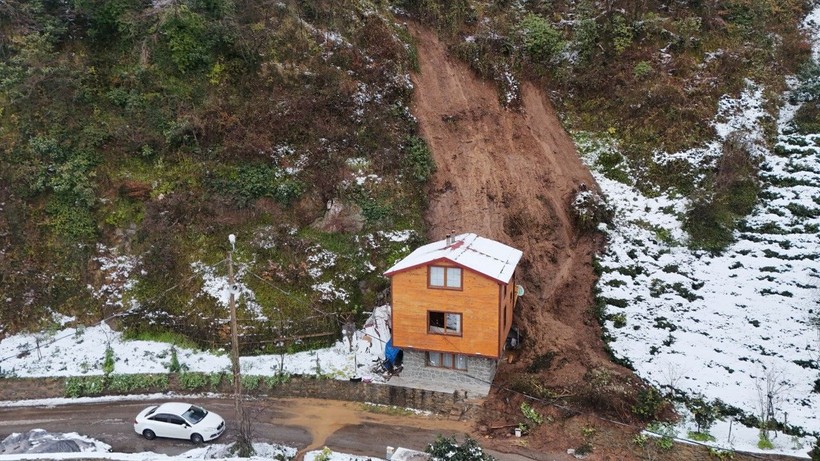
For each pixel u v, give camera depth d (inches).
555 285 979.9
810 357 807.7
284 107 1070.4
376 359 888.3
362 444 759.7
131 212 1008.9
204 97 1077.1
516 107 1197.1
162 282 962.1
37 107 1021.8
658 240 997.8
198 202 1002.7
